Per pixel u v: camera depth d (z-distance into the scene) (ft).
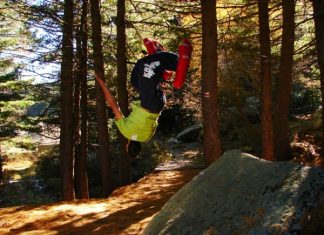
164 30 41.22
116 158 54.85
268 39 35.78
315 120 51.60
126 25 41.04
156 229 15.39
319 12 23.90
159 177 39.81
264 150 36.27
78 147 44.06
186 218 14.47
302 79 52.37
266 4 35.73
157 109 12.92
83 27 40.73
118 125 13.15
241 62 43.32
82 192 42.55
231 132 57.31
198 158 55.21
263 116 36.42
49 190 61.41
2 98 63.46
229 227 12.39
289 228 10.82
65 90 36.06
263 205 12.10
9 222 23.08
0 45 51.55
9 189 62.13
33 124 48.19
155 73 13.14
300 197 11.59
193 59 43.86
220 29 40.73
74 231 21.01
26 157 85.15
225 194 14.19
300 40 44.62
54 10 38.55
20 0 36.58
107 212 24.61
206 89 27.27
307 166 12.83
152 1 43.50
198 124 78.48
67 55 35.73
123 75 39.75
